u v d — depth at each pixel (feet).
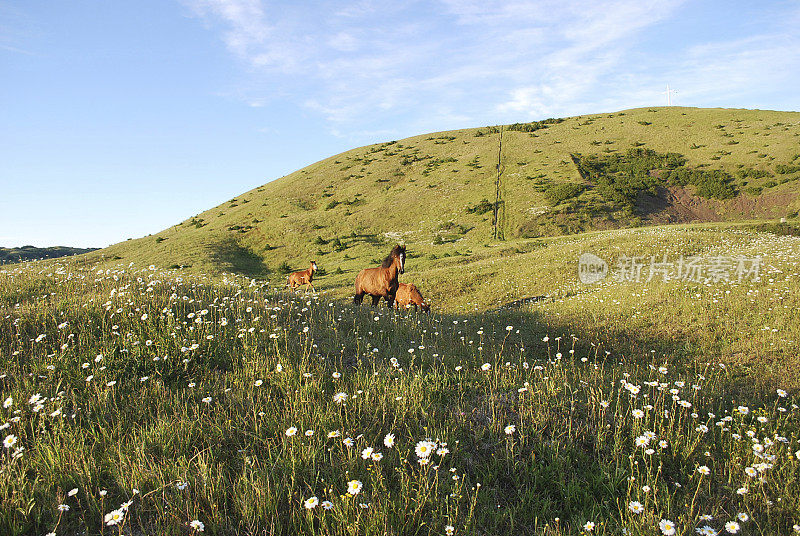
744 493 11.31
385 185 278.67
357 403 15.42
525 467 12.51
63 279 32.19
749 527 10.63
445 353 24.12
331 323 27.20
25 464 11.51
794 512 10.86
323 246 198.90
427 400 15.93
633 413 14.17
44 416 13.43
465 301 80.74
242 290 34.01
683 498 11.57
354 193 273.13
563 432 14.20
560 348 36.14
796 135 243.40
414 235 199.52
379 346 23.76
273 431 13.62
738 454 13.57
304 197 284.20
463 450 13.33
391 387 16.85
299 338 22.99
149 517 10.14
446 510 10.78
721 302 41.93
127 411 14.64
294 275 98.53
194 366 18.43
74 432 12.91
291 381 17.13
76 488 9.78
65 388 15.97
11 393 15.06
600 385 19.03
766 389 24.35
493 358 23.58
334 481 11.24
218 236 223.71
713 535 9.29
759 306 38.75
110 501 10.49
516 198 215.10
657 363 31.50
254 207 280.51
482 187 239.09
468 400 16.40
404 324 30.07
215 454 12.46
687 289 48.78
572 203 201.26
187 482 10.56
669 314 41.55
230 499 10.87
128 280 32.55
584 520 10.43
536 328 43.24
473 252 156.35
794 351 29.53
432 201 233.96
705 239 92.73
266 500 10.39
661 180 225.97
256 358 19.25
